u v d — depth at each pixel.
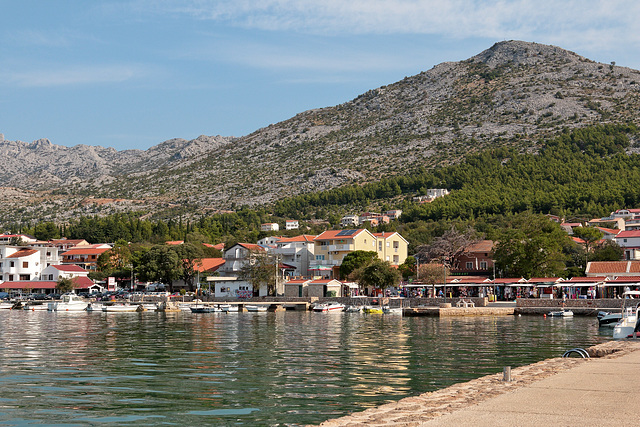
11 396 30.66
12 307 135.25
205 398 30.03
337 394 30.94
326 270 156.50
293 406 28.05
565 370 29.81
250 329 75.69
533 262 128.38
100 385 33.84
